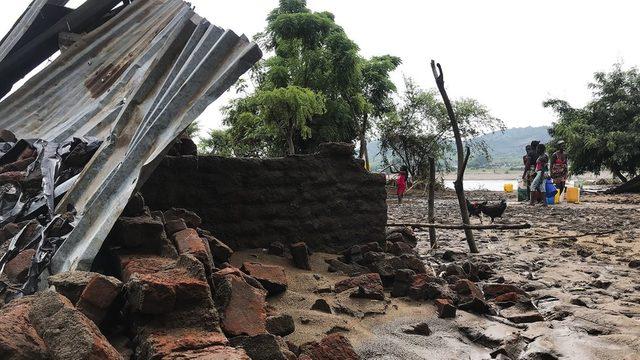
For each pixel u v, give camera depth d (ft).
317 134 74.79
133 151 13.58
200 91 14.44
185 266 10.49
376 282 18.22
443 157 109.50
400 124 108.37
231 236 20.95
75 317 7.76
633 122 99.91
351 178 24.17
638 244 33.58
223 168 20.70
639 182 86.43
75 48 24.73
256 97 62.44
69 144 17.15
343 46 73.00
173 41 17.13
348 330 14.70
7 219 14.24
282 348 10.33
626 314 17.37
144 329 9.16
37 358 7.35
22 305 8.66
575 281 23.03
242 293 11.51
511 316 17.08
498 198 84.79
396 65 92.68
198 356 8.11
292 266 20.63
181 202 19.76
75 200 14.37
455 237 39.14
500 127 108.06
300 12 75.41
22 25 25.14
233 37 14.98
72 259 11.84
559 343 14.39
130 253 12.30
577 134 103.24
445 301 17.25
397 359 12.98
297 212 22.56
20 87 23.72
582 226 42.75
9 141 21.02
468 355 13.70
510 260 28.78
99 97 21.83
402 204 73.15
